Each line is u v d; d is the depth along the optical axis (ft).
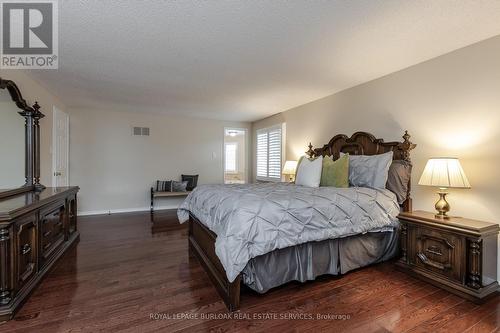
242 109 17.12
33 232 7.07
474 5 5.95
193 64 9.51
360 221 8.13
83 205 17.10
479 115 7.86
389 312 6.12
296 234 6.91
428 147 9.23
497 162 7.52
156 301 6.54
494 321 5.81
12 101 9.40
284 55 8.73
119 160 18.03
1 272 5.75
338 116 13.07
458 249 7.06
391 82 10.44
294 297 6.77
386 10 6.16
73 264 8.93
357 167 10.43
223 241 6.23
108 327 5.47
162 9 6.15
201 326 5.54
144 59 9.05
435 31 7.16
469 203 8.14
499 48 7.42
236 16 6.43
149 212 18.13
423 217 7.93
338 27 6.93
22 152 9.96
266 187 9.91
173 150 19.66
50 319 5.74
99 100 14.89
